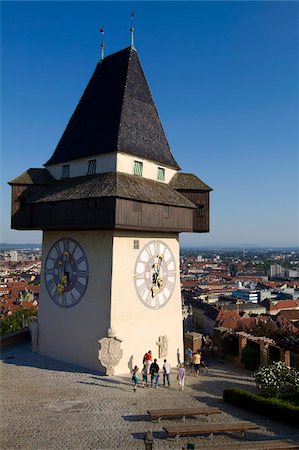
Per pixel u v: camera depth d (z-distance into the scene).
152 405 19.62
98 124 30.03
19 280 170.50
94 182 27.08
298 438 15.84
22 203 30.06
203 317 90.25
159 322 28.84
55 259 29.38
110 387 22.55
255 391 22.42
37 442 14.94
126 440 15.15
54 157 31.89
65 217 27.02
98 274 26.50
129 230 27.02
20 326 72.94
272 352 26.50
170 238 30.45
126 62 31.62
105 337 24.80
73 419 17.41
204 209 32.06
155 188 29.11
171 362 29.53
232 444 13.90
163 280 29.52
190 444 12.85
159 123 32.91
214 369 27.58
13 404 19.27
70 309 27.92
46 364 27.12
